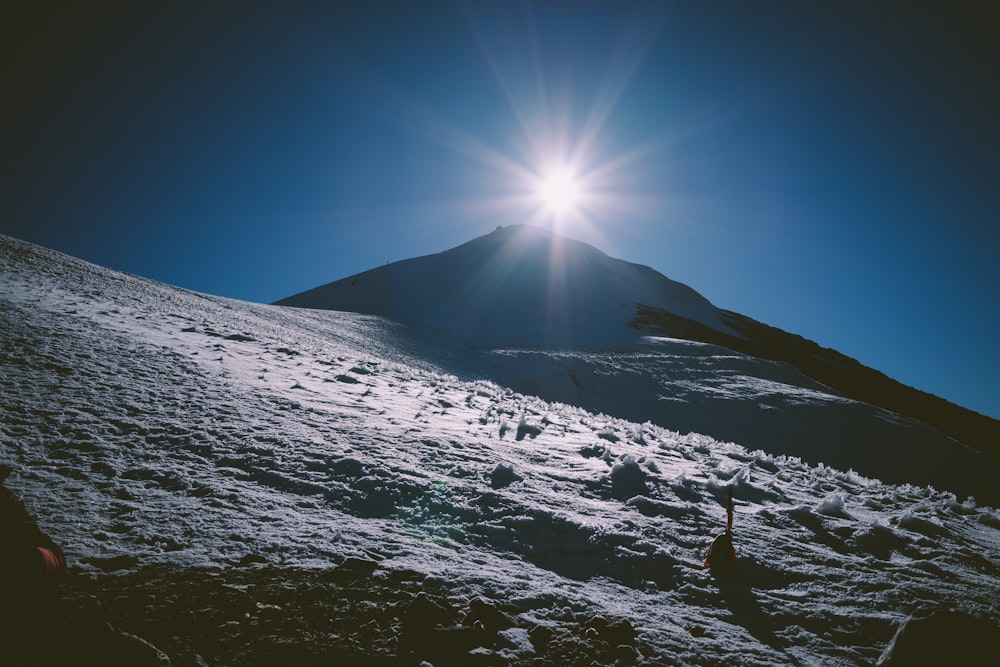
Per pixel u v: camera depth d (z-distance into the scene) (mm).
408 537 7559
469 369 52656
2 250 29391
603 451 14500
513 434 15250
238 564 6012
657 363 66062
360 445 11359
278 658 4309
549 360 60875
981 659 4637
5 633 3832
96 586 5148
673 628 6020
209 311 32750
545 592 6328
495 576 6586
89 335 16453
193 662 4086
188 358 16578
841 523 11125
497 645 4914
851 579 8172
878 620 6918
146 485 8117
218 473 8922
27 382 11719
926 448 51406
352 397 16297
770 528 10211
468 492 9539
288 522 7418
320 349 27844
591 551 7996
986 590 8469
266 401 13641
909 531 11227
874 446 50562
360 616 5047
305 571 5973
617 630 5480
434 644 4707
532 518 8703
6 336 14391
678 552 8422
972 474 48688
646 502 10469
